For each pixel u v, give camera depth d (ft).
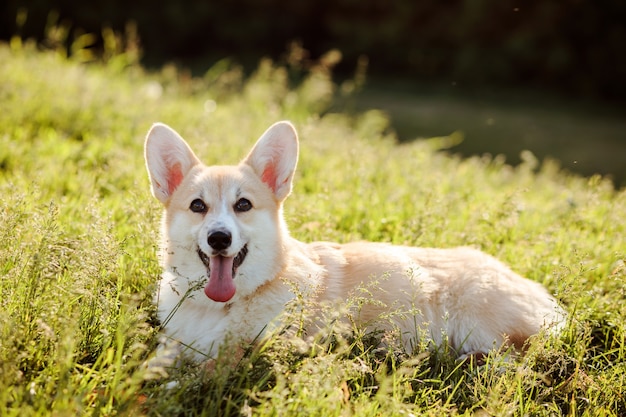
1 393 9.04
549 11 79.05
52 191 18.83
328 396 10.11
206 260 12.52
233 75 45.57
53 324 10.68
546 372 11.90
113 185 19.52
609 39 78.07
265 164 13.52
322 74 43.80
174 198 13.17
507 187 25.43
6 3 80.59
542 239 17.51
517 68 81.25
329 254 13.93
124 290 12.65
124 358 10.44
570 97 78.38
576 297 13.97
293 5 94.68
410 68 88.43
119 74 40.01
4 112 25.11
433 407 11.13
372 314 13.12
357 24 91.76
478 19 83.35
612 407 11.83
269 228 12.66
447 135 52.95
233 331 12.08
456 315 13.60
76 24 86.53
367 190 20.21
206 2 93.30
